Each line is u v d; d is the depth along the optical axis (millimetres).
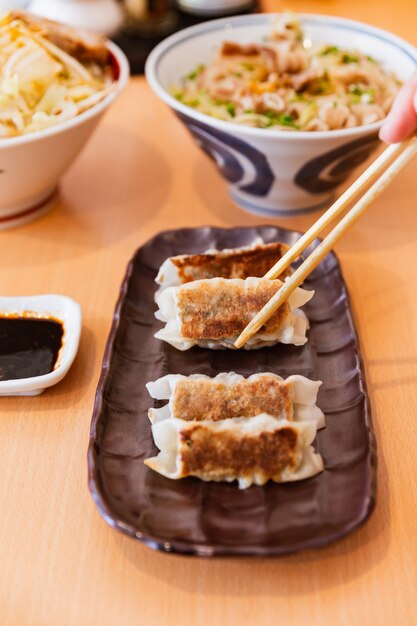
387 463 448
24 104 568
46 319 515
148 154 692
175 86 638
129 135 715
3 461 454
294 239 556
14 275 568
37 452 458
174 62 645
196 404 447
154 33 850
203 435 425
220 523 409
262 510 414
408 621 392
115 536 423
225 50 630
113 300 547
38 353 498
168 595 402
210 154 588
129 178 663
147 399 469
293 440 426
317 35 678
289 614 395
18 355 496
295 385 456
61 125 548
